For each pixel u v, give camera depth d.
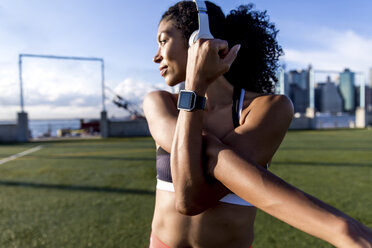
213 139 0.61
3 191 4.31
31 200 3.84
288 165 6.16
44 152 9.27
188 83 0.62
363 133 15.94
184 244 0.81
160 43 0.86
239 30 0.93
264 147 0.67
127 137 16.34
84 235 2.72
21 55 14.59
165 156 0.84
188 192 0.61
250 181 0.50
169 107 0.83
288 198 0.45
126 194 4.06
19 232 2.80
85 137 17.12
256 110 0.72
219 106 0.81
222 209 0.77
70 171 5.84
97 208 3.48
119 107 16.94
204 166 0.60
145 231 2.79
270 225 2.92
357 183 4.55
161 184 0.85
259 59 0.99
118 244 2.54
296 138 12.86
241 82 0.94
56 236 2.71
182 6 0.83
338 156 7.39
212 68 0.60
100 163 6.77
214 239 0.78
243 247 0.80
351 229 0.39
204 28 0.69
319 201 0.44
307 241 2.55
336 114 26.67
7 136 14.51
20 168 6.25
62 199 3.87
